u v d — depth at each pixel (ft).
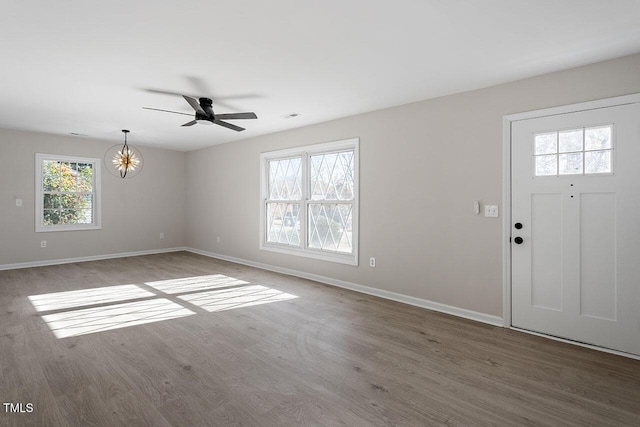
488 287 11.04
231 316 11.47
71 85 11.24
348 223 15.21
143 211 23.57
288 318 11.30
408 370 7.92
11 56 9.02
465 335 9.99
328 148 15.79
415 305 12.76
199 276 17.26
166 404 6.55
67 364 8.07
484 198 11.10
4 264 18.33
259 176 19.44
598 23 7.33
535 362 8.35
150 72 10.12
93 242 21.40
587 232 9.34
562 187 9.70
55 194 20.03
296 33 7.86
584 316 9.41
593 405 6.63
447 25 7.48
